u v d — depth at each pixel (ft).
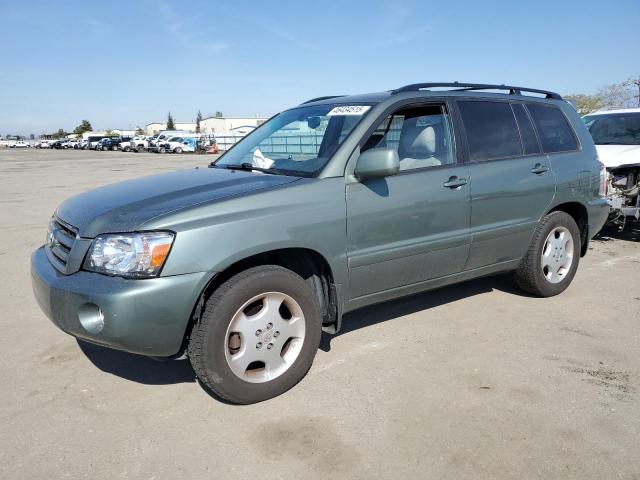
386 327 14.19
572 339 13.38
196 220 9.55
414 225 12.35
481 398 10.53
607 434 9.30
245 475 8.34
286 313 11.04
